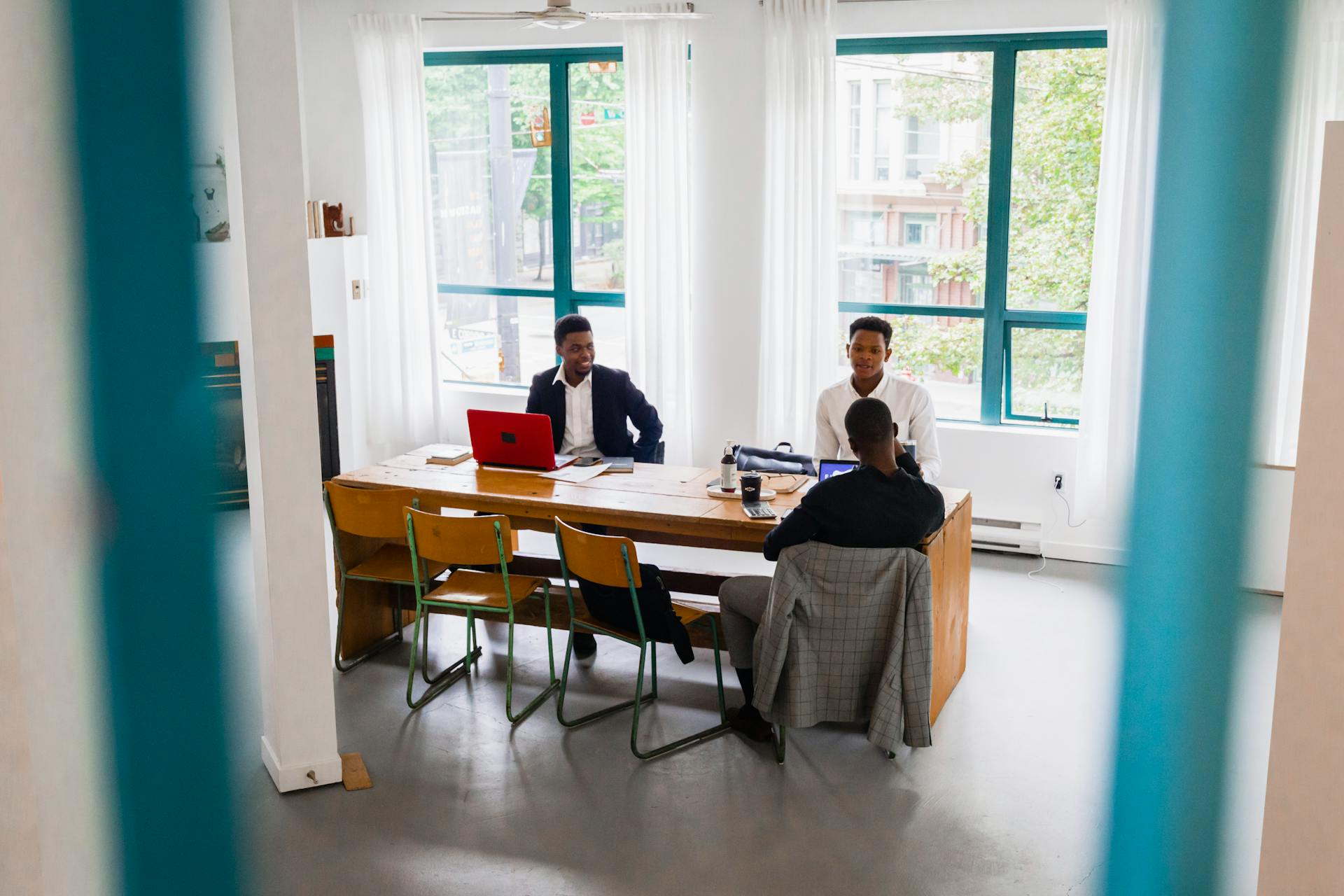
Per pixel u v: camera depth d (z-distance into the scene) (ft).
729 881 10.48
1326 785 3.58
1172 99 0.91
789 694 12.20
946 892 10.28
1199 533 0.95
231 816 0.97
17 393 0.89
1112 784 1.00
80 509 0.91
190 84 0.89
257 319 10.71
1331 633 3.65
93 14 0.85
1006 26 19.06
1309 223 3.78
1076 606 17.61
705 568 19.36
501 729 13.56
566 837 11.21
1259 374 0.94
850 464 14.05
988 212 20.18
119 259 0.89
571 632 13.39
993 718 13.80
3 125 0.87
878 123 20.61
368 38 23.27
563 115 23.40
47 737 0.94
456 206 24.80
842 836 11.23
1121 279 17.30
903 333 21.20
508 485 15.29
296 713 11.88
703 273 21.84
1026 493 20.15
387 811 11.64
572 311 24.36
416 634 14.07
